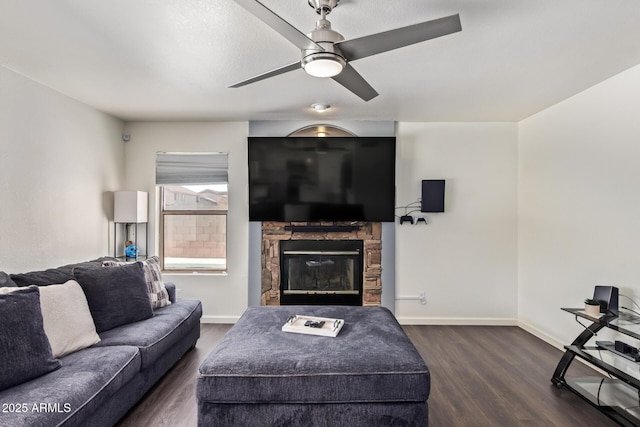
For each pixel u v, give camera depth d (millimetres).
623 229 2641
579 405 2373
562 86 2947
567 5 1784
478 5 1784
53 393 1631
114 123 3932
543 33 2070
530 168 3863
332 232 4121
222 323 4137
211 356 2004
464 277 4148
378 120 4102
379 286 4125
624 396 2379
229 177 4145
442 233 4148
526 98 3256
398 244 4148
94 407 1772
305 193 4004
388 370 1875
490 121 4098
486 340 3611
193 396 2457
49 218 2973
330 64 1695
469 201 4137
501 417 2227
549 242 3520
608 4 1773
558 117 3387
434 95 3189
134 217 3785
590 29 2025
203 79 2807
